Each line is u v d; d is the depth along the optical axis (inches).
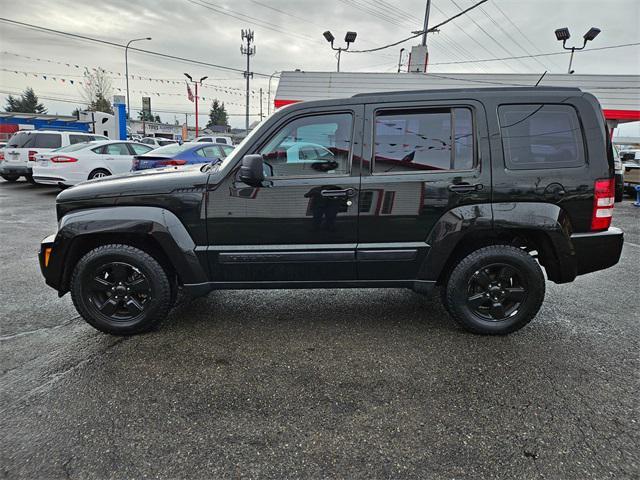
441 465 77.9
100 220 120.3
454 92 121.9
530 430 87.2
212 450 81.5
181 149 365.7
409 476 75.4
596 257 123.7
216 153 392.8
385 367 111.7
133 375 107.3
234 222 122.5
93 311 126.3
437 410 93.7
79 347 122.0
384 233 123.3
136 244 128.7
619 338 128.9
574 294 169.8
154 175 128.8
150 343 124.8
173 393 99.7
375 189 121.0
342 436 85.5
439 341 126.6
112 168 427.8
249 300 160.9
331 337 129.3
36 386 101.8
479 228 120.5
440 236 122.0
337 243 124.0
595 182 120.6
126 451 81.0
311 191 121.0
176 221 122.0
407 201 121.5
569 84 682.2
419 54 752.3
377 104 121.3
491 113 120.7
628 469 76.7
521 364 113.1
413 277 127.2
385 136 121.3
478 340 127.3
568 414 92.2
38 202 389.7
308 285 128.2
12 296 161.2
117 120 1015.0
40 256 126.0
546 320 142.8
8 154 492.7
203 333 131.7
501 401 96.9
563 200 120.7
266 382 104.6
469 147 121.1
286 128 121.9
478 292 128.4
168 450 81.4
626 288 177.6
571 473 75.9
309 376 107.3
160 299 126.3
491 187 120.3
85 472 75.8
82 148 423.8
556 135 121.2
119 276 125.7
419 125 121.5
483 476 75.3
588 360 115.3
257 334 131.2
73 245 123.6
